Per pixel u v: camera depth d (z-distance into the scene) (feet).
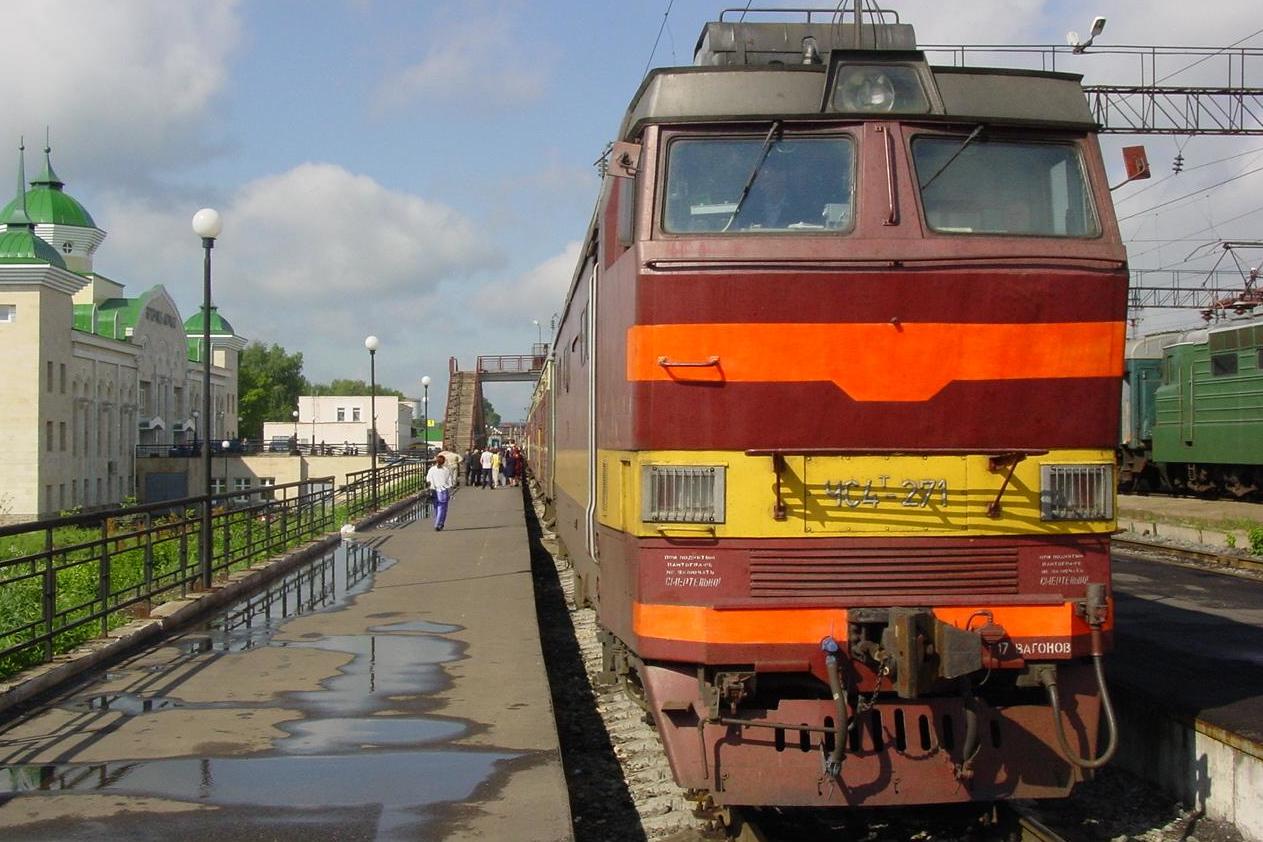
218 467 191.21
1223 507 85.10
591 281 30.30
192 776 20.71
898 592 21.30
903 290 21.24
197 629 37.65
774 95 22.00
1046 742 21.66
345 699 27.02
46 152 208.33
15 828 17.92
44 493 154.61
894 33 26.02
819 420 21.30
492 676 29.71
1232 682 27.91
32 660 29.55
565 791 19.84
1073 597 21.80
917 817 24.21
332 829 17.94
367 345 113.60
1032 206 22.40
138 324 193.67
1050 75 22.72
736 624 20.75
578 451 36.37
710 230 21.76
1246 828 22.54
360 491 91.40
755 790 21.02
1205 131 73.77
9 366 152.56
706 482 21.25
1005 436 21.66
